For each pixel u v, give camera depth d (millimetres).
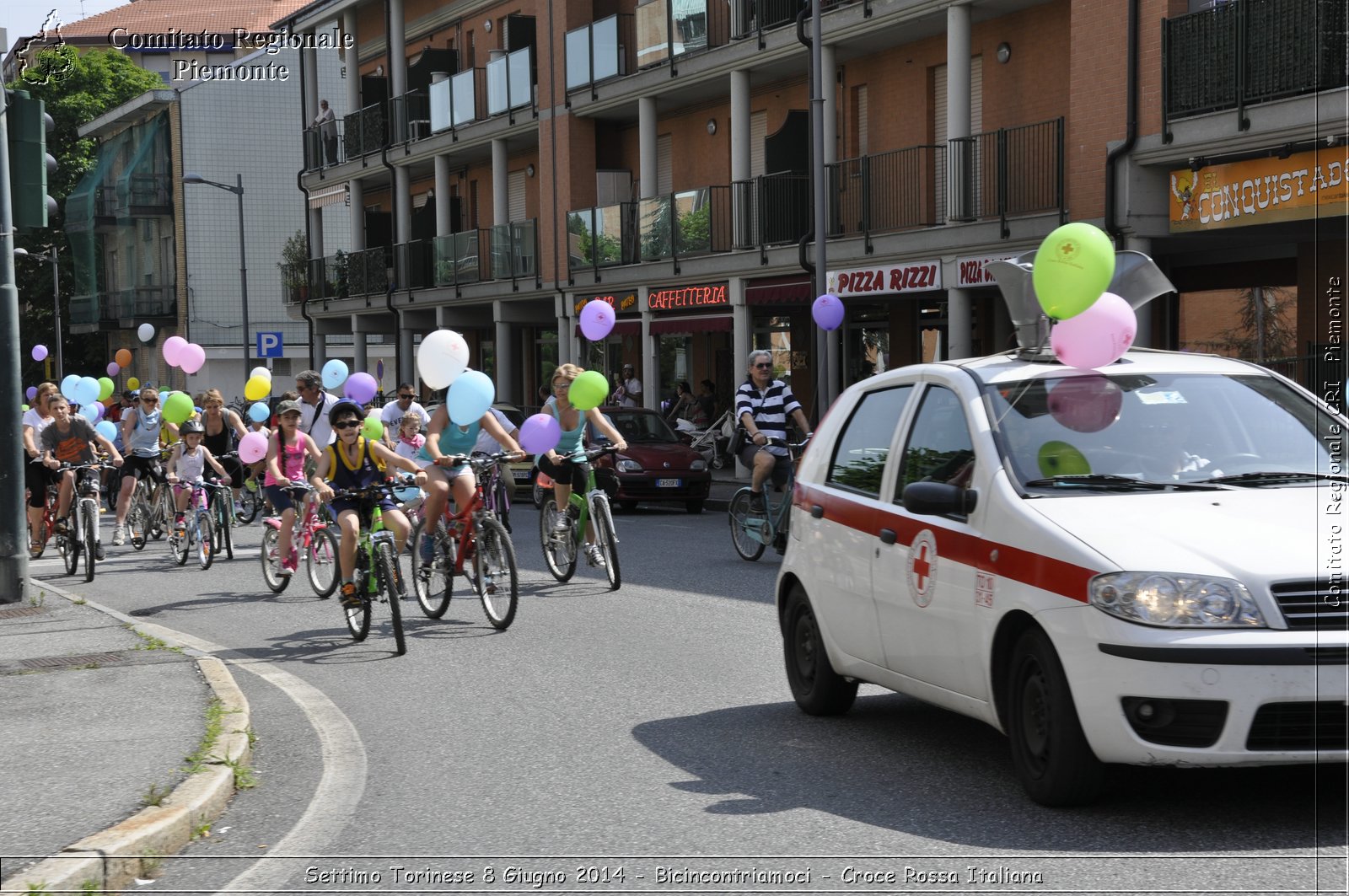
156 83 73938
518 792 6594
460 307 41219
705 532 19922
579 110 34281
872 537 7184
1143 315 21141
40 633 11281
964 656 6355
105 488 24703
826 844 5613
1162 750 5410
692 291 30469
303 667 10180
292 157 64625
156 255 65750
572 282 34438
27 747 7176
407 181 44156
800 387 30922
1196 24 18938
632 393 32625
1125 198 20047
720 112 32406
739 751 7230
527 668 9789
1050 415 6594
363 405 16844
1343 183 17094
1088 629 5543
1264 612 5355
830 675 7785
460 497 11750
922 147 24266
